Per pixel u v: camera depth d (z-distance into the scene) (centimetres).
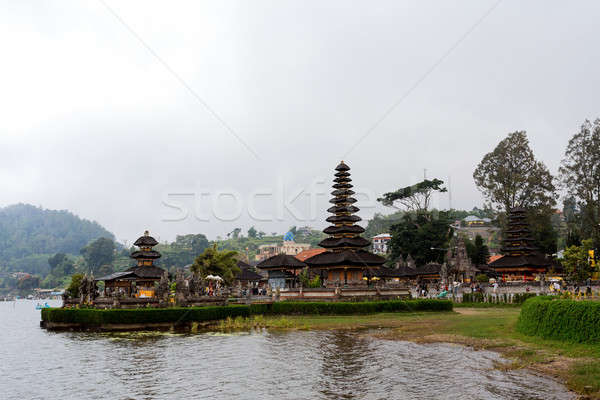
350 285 7438
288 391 2519
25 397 2583
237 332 5175
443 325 4816
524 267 9069
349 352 3641
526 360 2889
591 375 2372
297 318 6181
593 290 6738
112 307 5922
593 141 9688
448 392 2384
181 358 3603
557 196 10575
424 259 11456
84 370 3278
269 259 8019
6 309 17338
